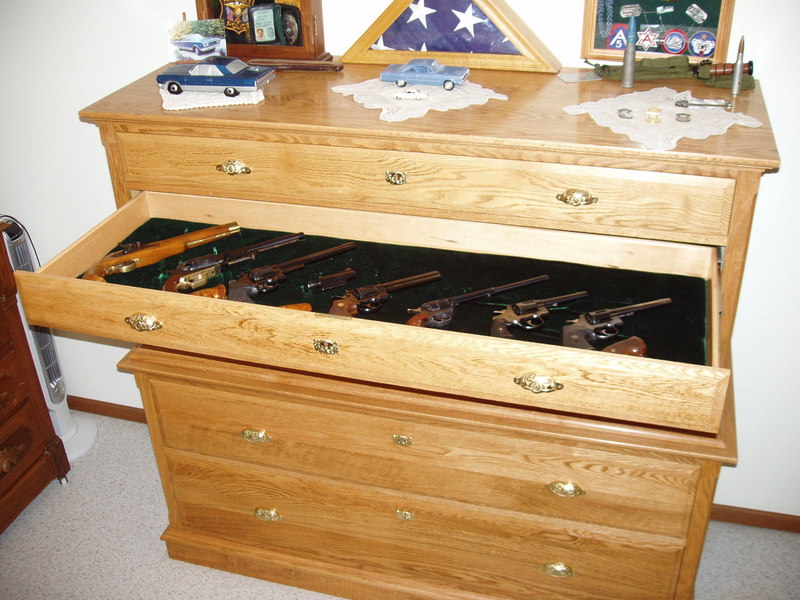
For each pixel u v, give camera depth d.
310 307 1.89
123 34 2.39
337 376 1.88
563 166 1.76
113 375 3.01
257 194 2.01
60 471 2.70
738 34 1.97
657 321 1.84
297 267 2.04
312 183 1.95
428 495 2.00
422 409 1.83
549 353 1.56
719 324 1.65
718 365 1.56
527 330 1.83
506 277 2.02
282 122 1.85
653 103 1.88
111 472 2.80
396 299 1.95
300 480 2.10
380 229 2.18
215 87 1.96
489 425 1.79
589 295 1.94
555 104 1.90
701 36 1.99
